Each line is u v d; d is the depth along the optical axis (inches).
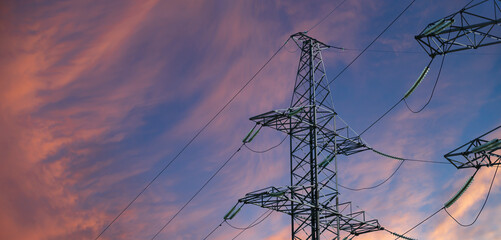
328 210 1609.3
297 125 1717.5
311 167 1669.5
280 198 1537.9
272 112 1660.9
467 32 1326.3
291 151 1738.4
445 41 1381.6
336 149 1790.1
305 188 1594.5
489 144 1321.4
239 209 1649.9
